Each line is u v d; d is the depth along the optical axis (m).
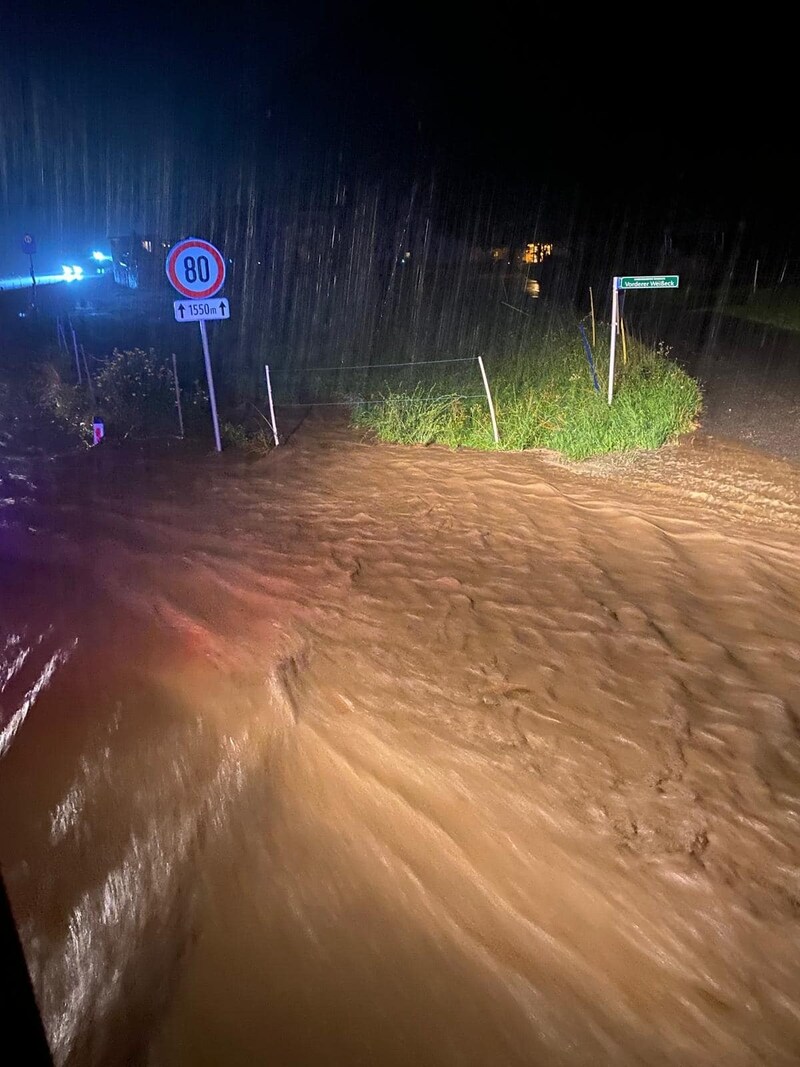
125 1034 2.88
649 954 3.04
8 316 24.98
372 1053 2.75
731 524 7.00
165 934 3.25
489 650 5.08
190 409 12.29
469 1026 2.83
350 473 9.11
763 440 9.44
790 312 19.62
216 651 5.20
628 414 9.59
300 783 3.97
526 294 24.69
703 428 10.05
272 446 10.44
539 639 5.21
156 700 4.72
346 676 4.82
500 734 4.23
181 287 9.28
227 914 3.31
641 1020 2.82
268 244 27.75
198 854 3.63
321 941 3.17
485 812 3.70
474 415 10.80
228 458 9.97
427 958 3.07
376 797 3.84
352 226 27.31
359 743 4.20
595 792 3.80
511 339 15.80
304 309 23.28
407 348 17.11
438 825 3.65
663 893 3.26
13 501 8.36
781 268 24.75
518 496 8.04
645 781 3.86
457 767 3.99
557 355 12.61
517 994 2.92
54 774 4.21
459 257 28.38
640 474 8.48
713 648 5.04
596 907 3.22
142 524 7.63
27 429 11.70
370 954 3.10
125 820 3.86
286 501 8.21
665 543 6.68
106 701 4.76
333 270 27.11
